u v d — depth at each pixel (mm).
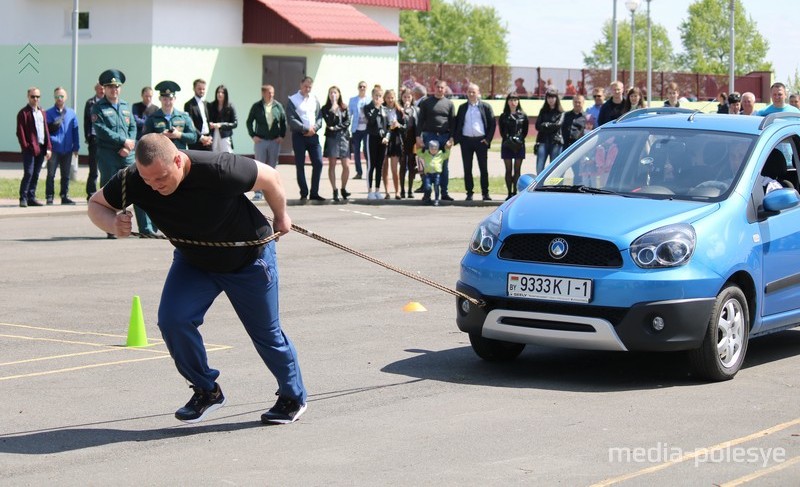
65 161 23641
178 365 7871
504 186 29688
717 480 6750
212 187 7242
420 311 12773
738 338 9586
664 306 9055
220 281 7742
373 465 7043
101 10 34438
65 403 8656
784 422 8133
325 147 25031
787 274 10227
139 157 7004
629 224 9359
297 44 35500
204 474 6875
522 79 60656
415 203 25266
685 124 10727
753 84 67625
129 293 13891
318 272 15648
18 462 7145
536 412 8414
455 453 7305
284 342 8008
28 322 12031
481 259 9711
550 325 9328
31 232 19703
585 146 10898
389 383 9352
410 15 139125
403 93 25578
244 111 35906
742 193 9891
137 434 7816
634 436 7738
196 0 34438
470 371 9852
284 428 7965
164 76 33969
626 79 64500
